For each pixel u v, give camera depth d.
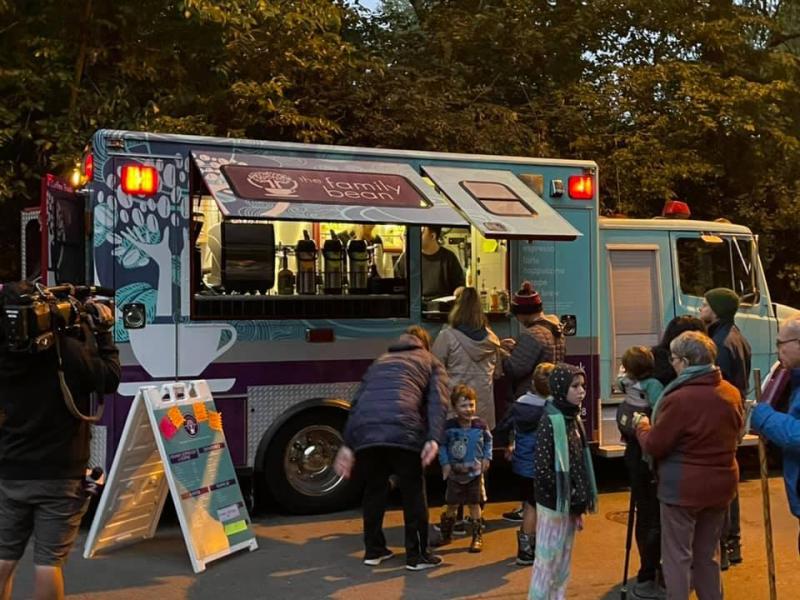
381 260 6.80
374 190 6.27
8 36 9.30
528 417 5.34
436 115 11.09
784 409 3.94
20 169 9.44
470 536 6.04
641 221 7.83
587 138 12.23
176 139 6.14
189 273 6.16
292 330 6.46
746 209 13.06
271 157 6.36
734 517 5.42
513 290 7.17
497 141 11.43
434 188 6.66
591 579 5.19
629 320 7.74
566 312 7.31
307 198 5.90
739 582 5.15
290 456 6.51
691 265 8.05
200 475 5.49
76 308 3.84
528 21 13.30
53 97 9.46
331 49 10.65
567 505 4.33
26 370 3.71
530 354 6.24
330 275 6.62
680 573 4.14
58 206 6.14
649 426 4.37
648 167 12.12
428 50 12.97
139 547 5.74
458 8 13.73
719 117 12.55
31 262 7.25
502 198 6.58
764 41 14.81
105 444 5.93
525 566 5.39
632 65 13.44
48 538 3.74
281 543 5.85
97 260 5.93
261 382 6.36
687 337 4.21
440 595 4.88
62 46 9.12
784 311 8.66
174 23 9.96
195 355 6.17
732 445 4.19
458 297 6.45
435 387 5.34
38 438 3.72
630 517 4.82
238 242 6.33
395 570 5.30
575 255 7.36
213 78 10.40
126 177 6.00
